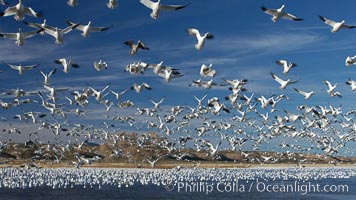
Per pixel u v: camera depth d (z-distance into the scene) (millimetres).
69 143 58094
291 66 30328
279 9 23406
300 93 35125
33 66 29547
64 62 28375
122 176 75438
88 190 63250
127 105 38344
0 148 57375
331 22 24062
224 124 45844
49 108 39906
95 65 29141
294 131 46906
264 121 45594
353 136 50250
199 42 23906
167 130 47656
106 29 24484
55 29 23891
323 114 42000
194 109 42156
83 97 33969
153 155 65125
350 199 56719
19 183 67375
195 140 48156
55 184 66250
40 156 67750
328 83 35219
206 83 33719
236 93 33969
